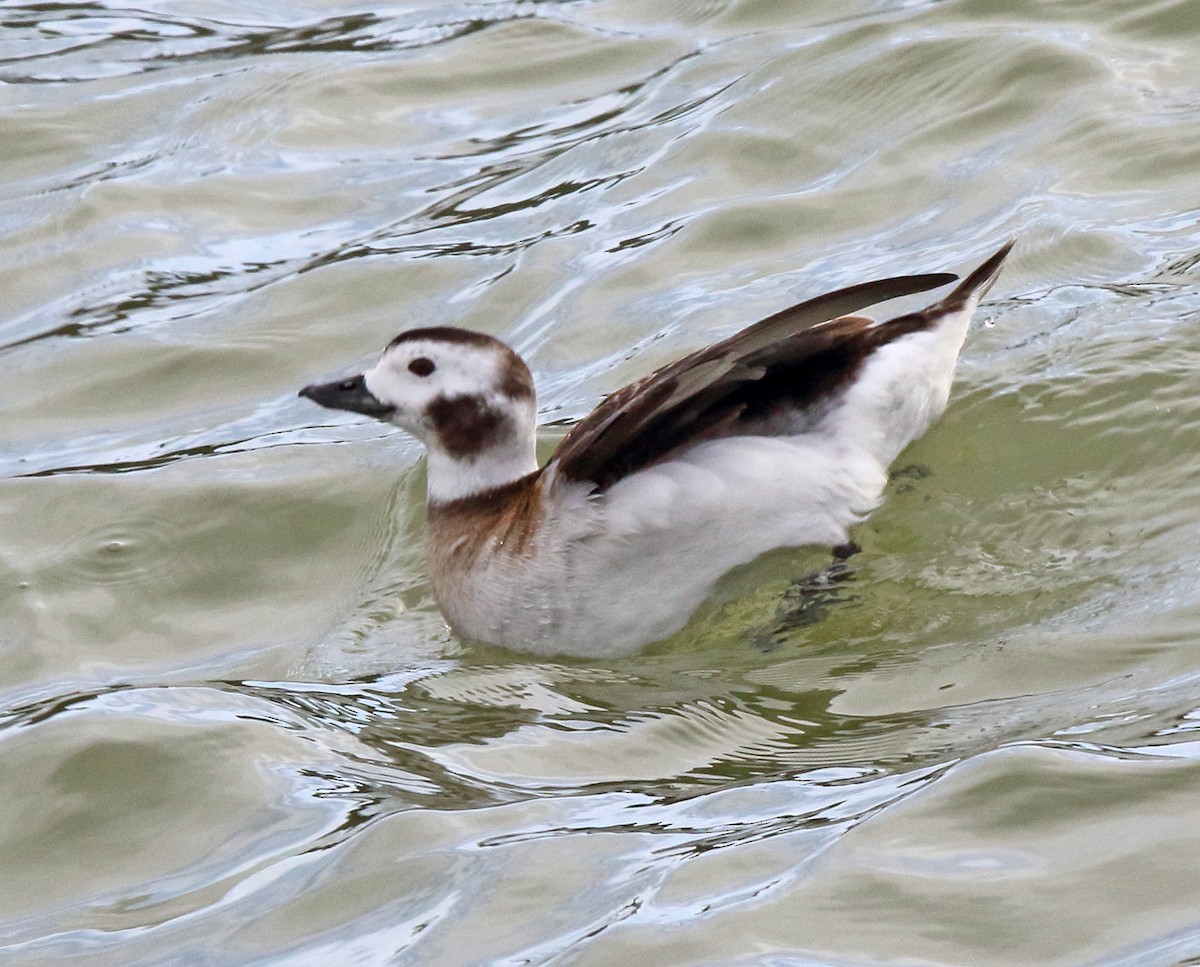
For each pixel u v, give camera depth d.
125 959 8.47
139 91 19.62
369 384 11.41
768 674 10.23
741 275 15.30
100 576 12.77
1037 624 10.23
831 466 10.76
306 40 20.31
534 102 18.61
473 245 16.56
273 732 10.34
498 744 9.91
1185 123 15.80
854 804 8.64
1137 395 12.25
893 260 15.08
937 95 16.97
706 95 17.92
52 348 15.83
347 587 12.46
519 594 10.78
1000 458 11.83
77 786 9.96
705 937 7.77
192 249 16.92
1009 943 7.49
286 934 8.40
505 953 7.90
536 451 13.23
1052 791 8.35
